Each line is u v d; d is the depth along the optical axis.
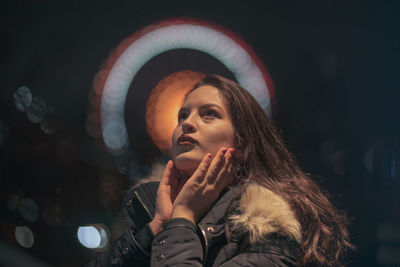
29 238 4.54
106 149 8.51
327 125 10.97
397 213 6.52
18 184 5.26
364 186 7.36
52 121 6.57
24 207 4.93
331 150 9.17
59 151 6.00
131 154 8.58
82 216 5.02
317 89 13.05
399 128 10.46
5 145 5.74
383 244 5.88
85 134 9.00
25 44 13.34
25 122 6.21
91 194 5.40
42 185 5.35
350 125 11.05
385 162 7.50
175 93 11.00
